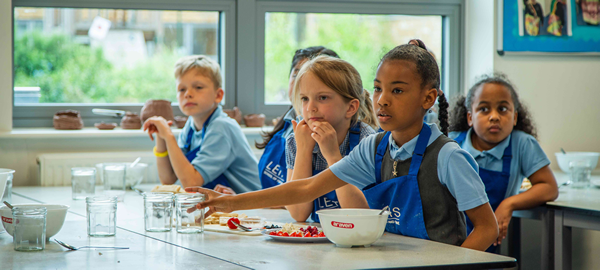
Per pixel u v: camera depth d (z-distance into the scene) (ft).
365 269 2.87
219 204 4.01
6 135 7.98
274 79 9.85
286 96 9.95
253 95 9.71
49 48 8.96
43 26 8.91
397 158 3.92
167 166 7.15
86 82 9.17
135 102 9.37
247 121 9.31
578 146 9.89
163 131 6.79
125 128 8.75
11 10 8.29
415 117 3.77
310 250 3.36
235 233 3.93
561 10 9.59
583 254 7.00
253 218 4.46
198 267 2.91
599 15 9.75
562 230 5.79
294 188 4.02
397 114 3.71
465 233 3.78
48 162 7.93
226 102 9.63
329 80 4.45
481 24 9.68
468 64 10.03
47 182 7.93
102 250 3.35
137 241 3.64
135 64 9.34
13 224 3.38
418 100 3.74
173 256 3.18
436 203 3.73
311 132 4.63
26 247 3.34
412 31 10.20
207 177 6.63
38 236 3.36
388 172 3.97
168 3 9.26
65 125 8.49
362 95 4.85
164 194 4.10
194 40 9.58
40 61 8.94
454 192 3.66
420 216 3.77
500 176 5.88
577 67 9.81
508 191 5.97
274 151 5.95
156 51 9.41
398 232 3.97
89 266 2.94
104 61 9.21
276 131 6.25
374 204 4.08
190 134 7.39
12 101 8.77
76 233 3.93
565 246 5.80
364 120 4.98
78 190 6.14
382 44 10.11
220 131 6.80
